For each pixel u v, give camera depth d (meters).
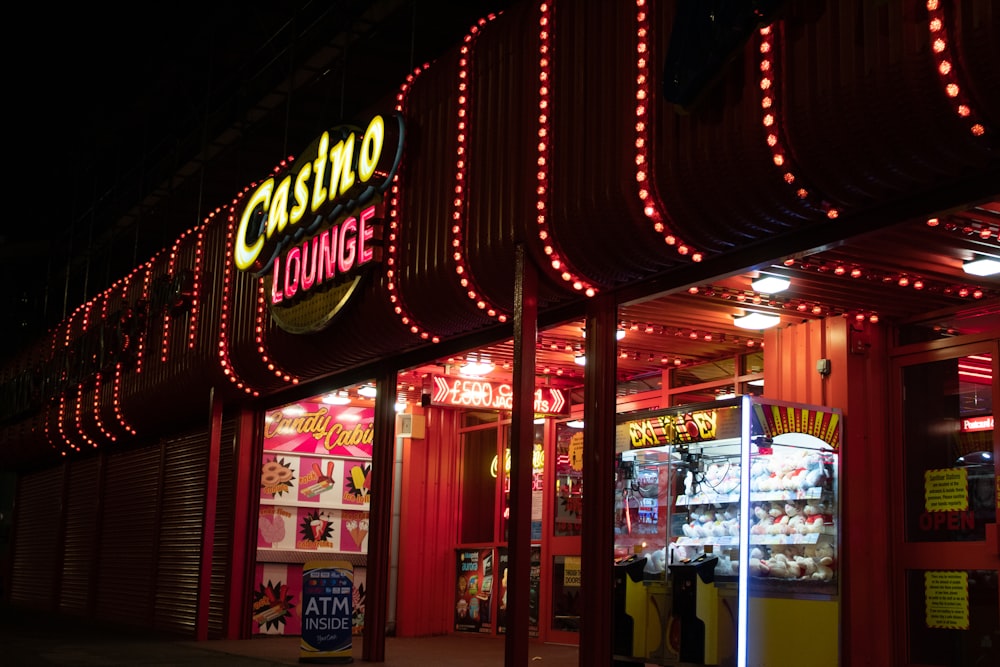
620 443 10.46
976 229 7.25
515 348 8.76
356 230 11.12
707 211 7.39
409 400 15.77
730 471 9.22
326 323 11.67
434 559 15.81
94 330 21.06
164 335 17.14
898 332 9.77
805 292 8.95
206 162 19.59
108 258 24.77
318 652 11.44
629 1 8.02
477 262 9.48
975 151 5.89
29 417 25.78
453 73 10.16
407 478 15.74
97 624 19.39
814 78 6.45
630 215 7.83
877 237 7.42
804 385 10.06
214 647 13.72
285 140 14.16
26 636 15.80
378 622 11.68
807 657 9.04
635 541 10.14
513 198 8.99
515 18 9.44
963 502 8.97
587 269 8.56
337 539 16.31
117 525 20.75
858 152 6.29
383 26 15.14
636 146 7.73
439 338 10.95
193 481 17.20
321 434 16.39
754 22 6.53
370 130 10.69
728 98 7.04
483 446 15.71
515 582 8.52
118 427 20.03
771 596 8.94
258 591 15.63
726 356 11.76
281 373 13.84
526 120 9.00
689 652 9.23
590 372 8.98
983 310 9.05
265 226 13.13
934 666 8.94
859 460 9.56
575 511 13.82
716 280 8.20
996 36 5.42
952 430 9.16
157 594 17.84
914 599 9.22
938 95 5.73
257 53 17.53
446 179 10.02
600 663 8.49
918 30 5.82
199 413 16.84
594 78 8.32
